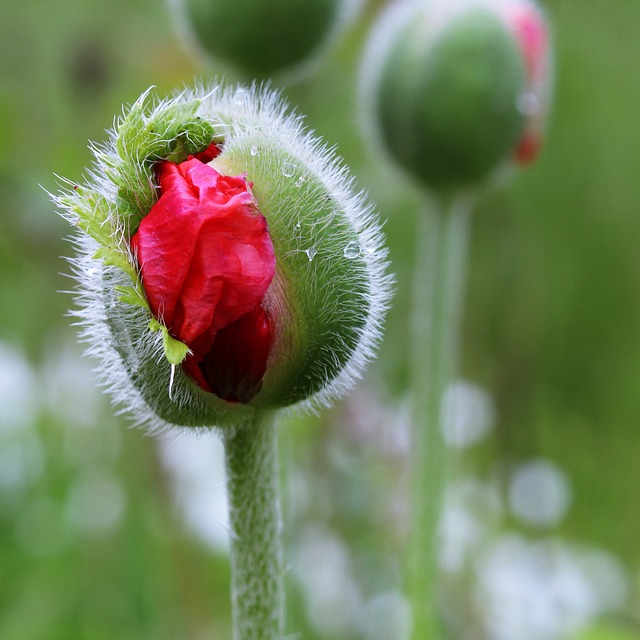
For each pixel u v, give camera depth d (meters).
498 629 0.46
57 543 0.47
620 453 0.52
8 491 0.48
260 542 0.35
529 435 0.50
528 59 0.43
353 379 0.35
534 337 0.52
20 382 0.49
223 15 0.43
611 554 0.50
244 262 0.33
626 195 0.53
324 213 0.34
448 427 0.43
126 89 0.49
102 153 0.34
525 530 0.48
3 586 0.46
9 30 0.50
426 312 0.43
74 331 0.49
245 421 0.35
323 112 0.49
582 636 0.45
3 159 0.47
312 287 0.34
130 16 0.50
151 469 0.46
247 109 0.35
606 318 0.53
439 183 0.43
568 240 0.53
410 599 0.42
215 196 0.33
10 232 0.47
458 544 0.46
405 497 0.46
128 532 0.46
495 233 0.53
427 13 0.43
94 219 0.33
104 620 0.46
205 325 0.33
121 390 0.34
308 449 0.46
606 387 0.53
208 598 0.46
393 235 0.52
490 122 0.42
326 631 0.45
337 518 0.46
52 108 0.49
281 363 0.34
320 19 0.43
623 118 0.54
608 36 0.54
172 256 0.33
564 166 0.53
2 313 0.50
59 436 0.48
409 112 0.42
